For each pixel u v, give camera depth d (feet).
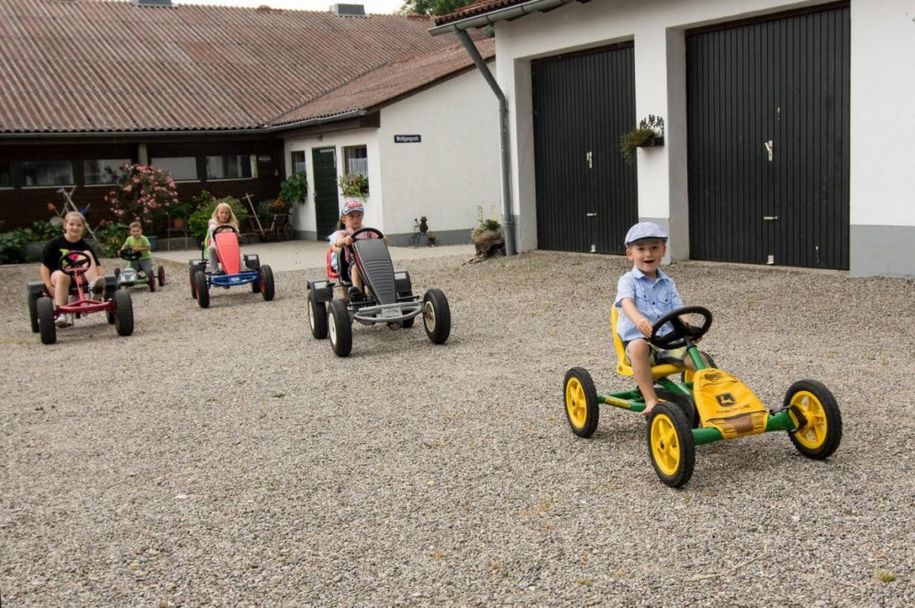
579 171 43.55
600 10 39.81
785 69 33.60
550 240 45.93
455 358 25.16
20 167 65.16
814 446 14.89
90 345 31.19
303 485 15.55
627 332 16.03
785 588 10.82
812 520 12.68
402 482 15.39
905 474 14.24
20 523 14.46
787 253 34.45
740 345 24.22
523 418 18.75
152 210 68.08
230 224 42.14
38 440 19.31
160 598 11.64
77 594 11.87
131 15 86.89
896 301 27.27
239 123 69.92
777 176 34.47
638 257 15.99
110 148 68.33
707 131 37.01
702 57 36.76
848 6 31.24
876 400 18.38
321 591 11.58
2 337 34.06
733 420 14.42
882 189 30.12
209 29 86.79
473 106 64.49
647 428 14.74
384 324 31.32
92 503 15.24
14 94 67.21
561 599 10.93
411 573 11.92
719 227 37.11
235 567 12.42
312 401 21.35
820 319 26.45
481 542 12.73
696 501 13.67
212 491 15.51
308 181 71.56
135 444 18.63
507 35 45.19
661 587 11.05
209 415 20.63
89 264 33.91
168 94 72.49
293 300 39.70
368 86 71.20
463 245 63.05
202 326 34.04
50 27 80.43
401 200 62.69
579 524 13.12
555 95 44.27
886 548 11.68
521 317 31.01
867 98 30.25
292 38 87.51
